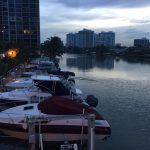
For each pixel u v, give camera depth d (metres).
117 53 157.25
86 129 12.18
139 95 28.02
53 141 12.44
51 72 25.64
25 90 16.95
